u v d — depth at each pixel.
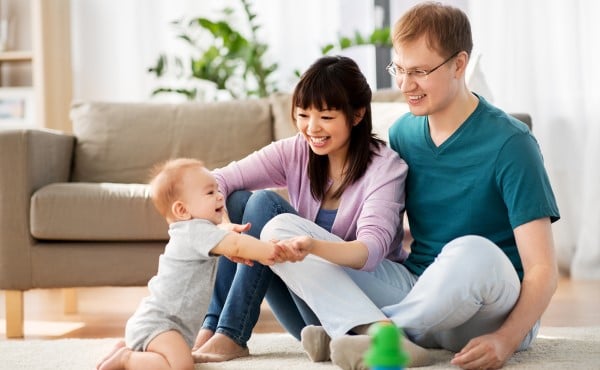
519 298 1.60
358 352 1.51
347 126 1.74
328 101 1.70
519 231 1.64
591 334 2.16
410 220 1.85
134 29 4.57
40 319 2.93
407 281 1.76
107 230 2.61
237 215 1.89
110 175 3.27
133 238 2.62
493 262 1.53
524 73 4.13
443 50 1.64
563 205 4.07
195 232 1.66
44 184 2.81
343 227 1.79
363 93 1.75
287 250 1.55
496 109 1.75
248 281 1.78
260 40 4.47
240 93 4.41
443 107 1.70
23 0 4.86
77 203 2.61
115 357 1.65
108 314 3.02
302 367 1.65
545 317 2.74
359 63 4.55
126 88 4.61
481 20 4.20
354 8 4.57
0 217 2.61
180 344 1.63
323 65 1.74
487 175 1.69
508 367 1.60
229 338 1.77
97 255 2.64
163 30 4.55
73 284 2.63
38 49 4.42
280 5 4.45
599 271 3.90
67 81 4.55
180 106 3.40
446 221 1.76
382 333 0.95
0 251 2.61
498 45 4.17
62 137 3.12
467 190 1.72
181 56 4.54
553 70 4.11
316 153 1.78
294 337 2.00
